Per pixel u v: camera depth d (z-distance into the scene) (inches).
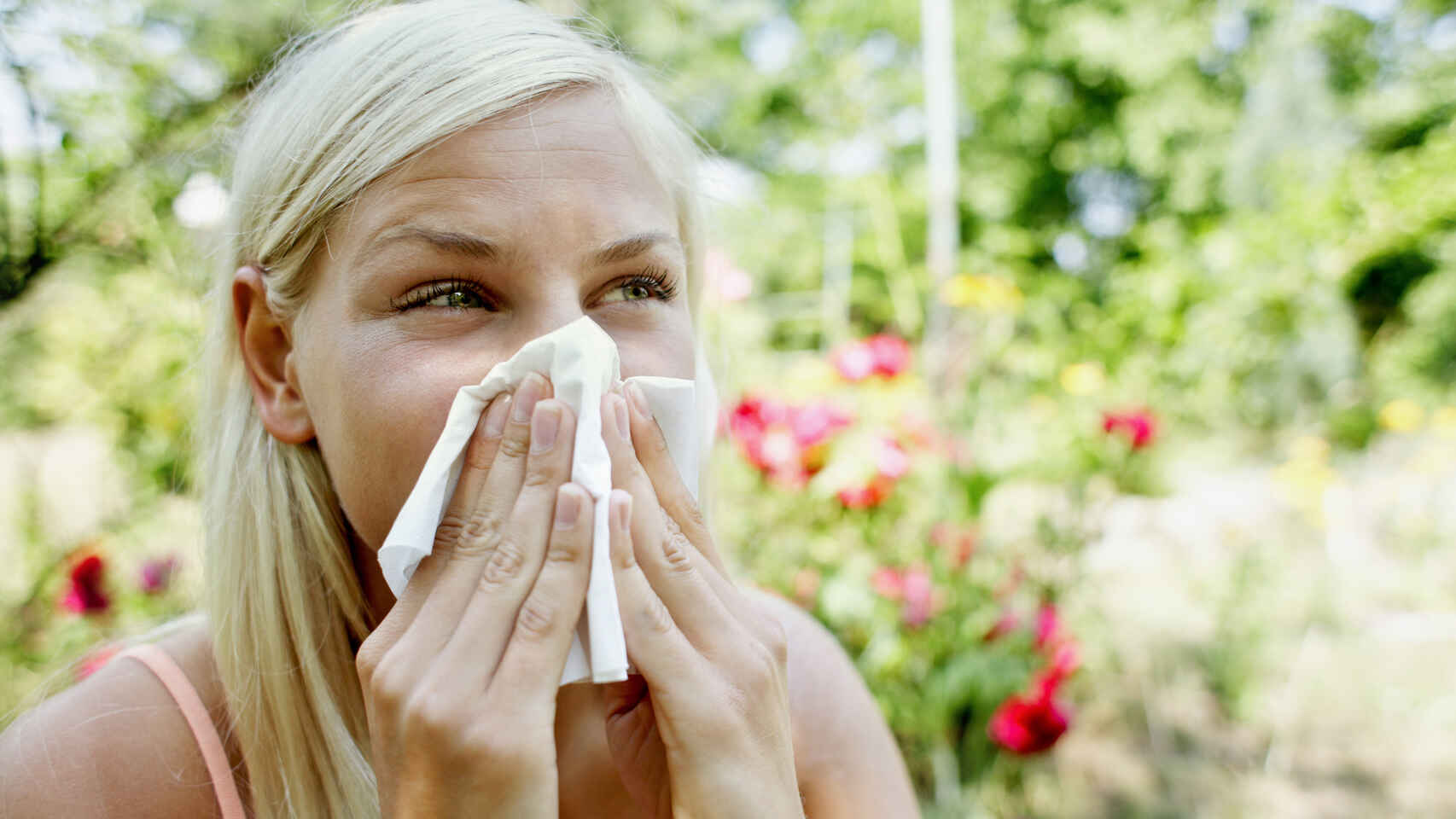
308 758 38.7
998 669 89.2
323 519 38.6
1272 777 112.5
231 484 40.8
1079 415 130.9
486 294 32.8
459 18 34.7
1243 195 358.3
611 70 36.3
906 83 309.7
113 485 109.1
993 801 96.3
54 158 90.8
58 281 102.8
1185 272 287.3
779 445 91.4
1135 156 387.2
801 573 94.2
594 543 28.2
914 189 268.7
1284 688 133.8
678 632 29.5
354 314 32.4
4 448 112.7
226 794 37.8
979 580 99.0
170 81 99.1
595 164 33.2
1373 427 283.0
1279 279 288.8
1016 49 387.9
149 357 106.3
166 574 91.8
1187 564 159.3
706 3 252.1
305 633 38.7
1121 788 106.8
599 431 28.8
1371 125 358.3
